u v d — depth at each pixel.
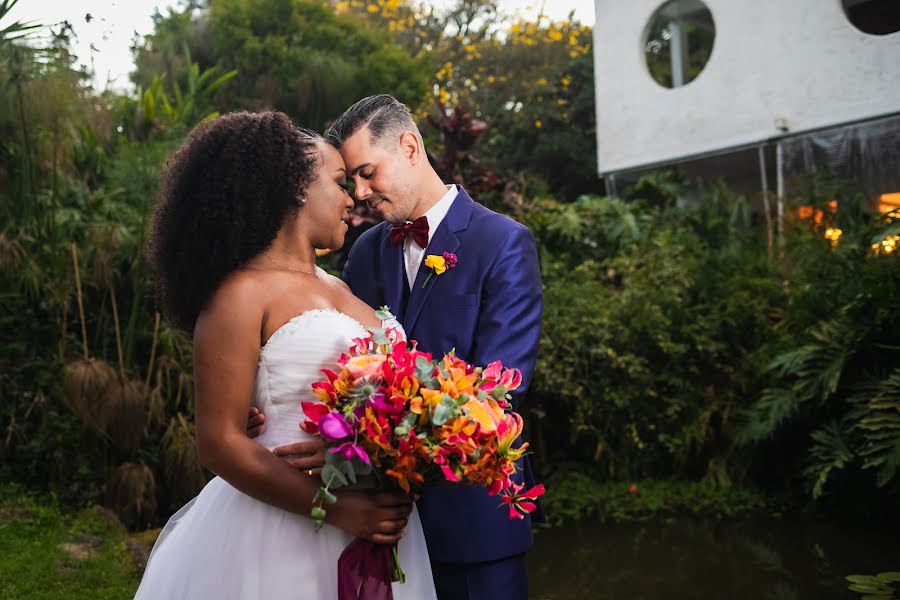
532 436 5.91
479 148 14.31
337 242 1.82
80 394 4.16
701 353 5.86
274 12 9.67
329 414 1.46
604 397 5.75
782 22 7.85
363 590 1.61
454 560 2.11
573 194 14.15
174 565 1.71
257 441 1.66
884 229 5.44
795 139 7.83
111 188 4.98
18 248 4.52
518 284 2.19
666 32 12.48
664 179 8.95
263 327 1.65
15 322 4.61
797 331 5.63
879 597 3.67
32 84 4.62
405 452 1.46
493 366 1.62
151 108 5.80
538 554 4.55
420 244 2.27
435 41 16.94
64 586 3.33
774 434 5.50
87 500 4.38
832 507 5.14
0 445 4.45
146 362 4.76
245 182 1.66
